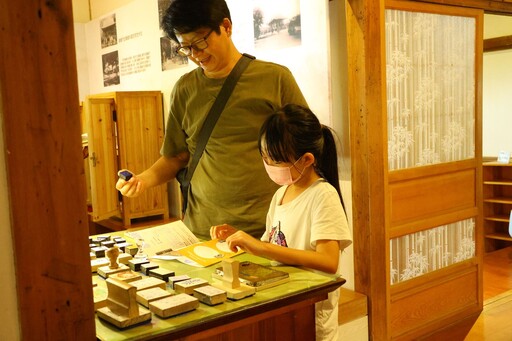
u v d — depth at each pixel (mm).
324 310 1579
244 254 1628
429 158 3240
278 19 3074
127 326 1061
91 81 5703
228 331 1209
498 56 6199
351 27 2758
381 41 2791
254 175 1909
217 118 1927
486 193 5410
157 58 4504
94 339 1032
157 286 1286
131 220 4531
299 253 1437
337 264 1469
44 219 964
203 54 1823
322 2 2781
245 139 1916
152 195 4512
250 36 3316
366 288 2838
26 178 941
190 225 2092
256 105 1890
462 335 3191
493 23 5941
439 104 3281
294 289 1285
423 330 3189
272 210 1748
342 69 2891
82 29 5680
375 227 2814
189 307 1146
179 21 1718
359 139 2787
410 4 3008
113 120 4293
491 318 3457
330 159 1630
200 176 2018
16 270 948
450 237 3395
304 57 2924
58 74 965
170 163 2164
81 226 1009
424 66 3168
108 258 1493
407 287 3102
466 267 3479
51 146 965
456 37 3355
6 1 903
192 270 1480
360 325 2809
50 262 975
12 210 934
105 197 4176
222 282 1290
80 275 1012
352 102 2793
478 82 3500
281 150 1501
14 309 953
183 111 2088
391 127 3012
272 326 1300
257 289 1272
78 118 996
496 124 6309
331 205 1519
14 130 924
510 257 4977
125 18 4914
